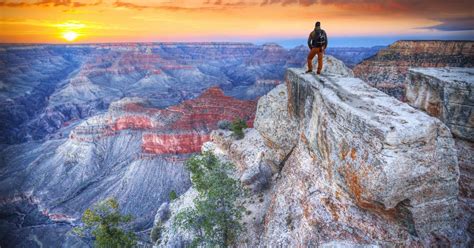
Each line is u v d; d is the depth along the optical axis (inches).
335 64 1179.9
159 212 1866.4
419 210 508.4
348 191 590.9
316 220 613.9
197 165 1245.7
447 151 509.0
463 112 670.5
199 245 1007.6
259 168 1203.2
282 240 684.1
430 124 497.7
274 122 1234.0
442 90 706.8
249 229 964.0
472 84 651.5
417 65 3208.7
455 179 509.4
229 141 1654.8
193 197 1573.6
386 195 487.2
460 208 582.9
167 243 1306.6
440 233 518.6
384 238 541.3
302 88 973.8
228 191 949.2
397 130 479.5
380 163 483.2
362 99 641.0
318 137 703.7
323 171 681.6
